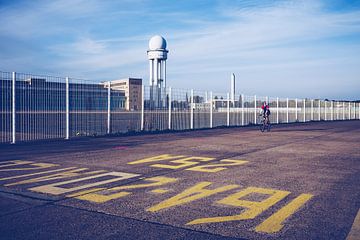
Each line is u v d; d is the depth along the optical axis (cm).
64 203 507
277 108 3369
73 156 981
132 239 373
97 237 378
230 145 1311
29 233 389
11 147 1191
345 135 1858
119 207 488
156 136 1708
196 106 2291
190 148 1201
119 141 1428
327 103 4431
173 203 509
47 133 1409
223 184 634
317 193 573
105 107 1678
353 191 588
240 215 455
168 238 376
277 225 418
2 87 1253
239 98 2772
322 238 379
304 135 1847
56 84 1441
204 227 410
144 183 639
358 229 407
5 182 642
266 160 933
